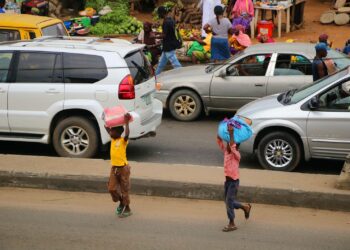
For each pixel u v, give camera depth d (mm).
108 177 12812
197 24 28766
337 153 13844
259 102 15062
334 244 10352
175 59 21984
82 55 14445
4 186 13336
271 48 18484
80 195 12836
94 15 30000
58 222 11352
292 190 12031
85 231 10922
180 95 19141
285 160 14180
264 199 12172
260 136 14289
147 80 15125
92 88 14242
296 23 29828
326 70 16469
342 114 13680
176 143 16797
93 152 14516
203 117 19859
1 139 14867
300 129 13875
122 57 14352
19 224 11258
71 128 14508
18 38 18688
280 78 18125
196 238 10602
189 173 13039
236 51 21797
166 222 11312
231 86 18562
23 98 14555
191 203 12297
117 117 11008
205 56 24375
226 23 21422
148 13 33219
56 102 14406
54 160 13961
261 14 29125
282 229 10984
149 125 14914
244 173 13094
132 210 11914
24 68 14664
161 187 12570
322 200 11914
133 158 15391
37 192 13016
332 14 30406
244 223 11250
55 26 19703
